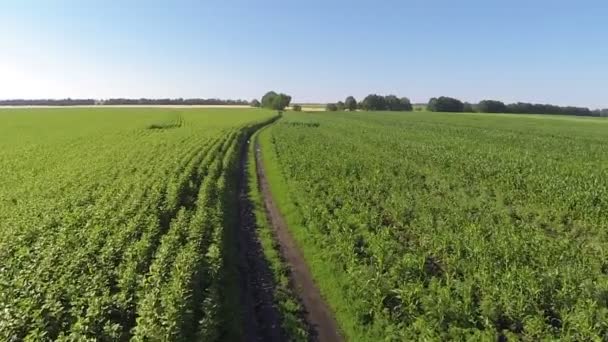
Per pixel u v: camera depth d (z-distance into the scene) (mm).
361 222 19734
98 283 12094
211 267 14047
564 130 81688
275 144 49750
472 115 150000
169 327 9875
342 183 27188
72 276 12602
